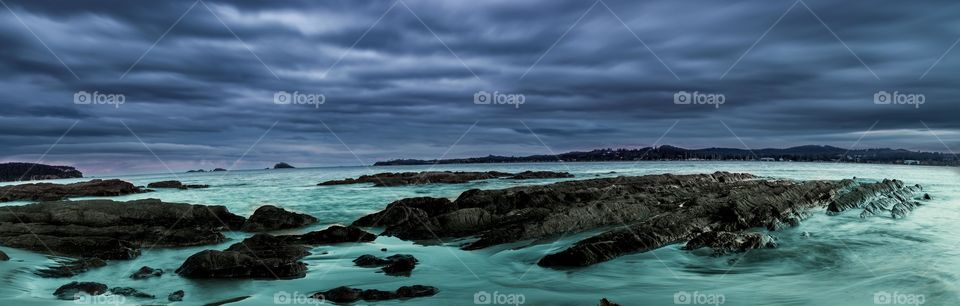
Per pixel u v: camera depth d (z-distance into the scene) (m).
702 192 26.36
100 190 43.62
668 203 22.53
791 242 15.43
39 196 41.19
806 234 16.64
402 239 18.14
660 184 32.31
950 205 25.75
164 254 15.66
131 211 21.77
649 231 15.69
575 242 16.12
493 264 13.80
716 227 17.59
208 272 12.55
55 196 41.34
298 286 11.71
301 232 20.88
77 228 18.00
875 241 15.56
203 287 11.60
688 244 14.80
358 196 37.47
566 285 11.57
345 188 46.97
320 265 13.80
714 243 14.62
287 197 37.44
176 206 22.58
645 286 11.39
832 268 12.52
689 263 13.34
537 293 10.95
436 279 12.25
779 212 19.75
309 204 31.91
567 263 13.34
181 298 10.70
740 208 18.98
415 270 13.18
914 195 31.95
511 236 16.80
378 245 16.91
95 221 20.44
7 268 12.52
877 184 31.48
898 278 11.31
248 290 11.35
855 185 33.47
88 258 14.40
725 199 20.67
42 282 11.91
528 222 17.88
